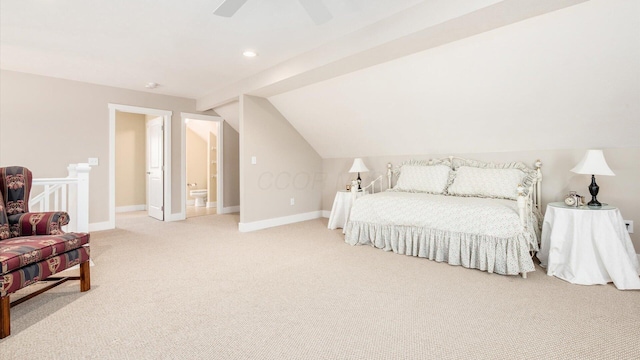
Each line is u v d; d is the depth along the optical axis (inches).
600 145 120.3
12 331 69.9
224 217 225.0
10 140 156.2
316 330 71.2
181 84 182.2
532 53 100.2
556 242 104.5
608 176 119.3
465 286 97.0
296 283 99.6
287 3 92.4
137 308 81.7
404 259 125.7
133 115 263.1
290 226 192.2
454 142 155.3
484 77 115.4
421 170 160.1
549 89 110.0
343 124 178.5
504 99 121.0
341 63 123.3
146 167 253.6
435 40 102.0
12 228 90.6
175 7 94.7
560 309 80.8
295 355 62.0
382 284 98.8
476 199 130.3
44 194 111.3
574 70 100.5
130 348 63.8
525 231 105.3
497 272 108.3
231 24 106.0
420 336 68.7
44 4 92.7
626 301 85.0
